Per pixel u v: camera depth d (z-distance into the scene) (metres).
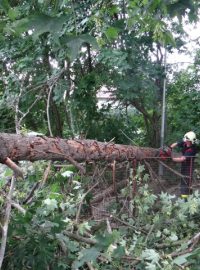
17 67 6.88
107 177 4.45
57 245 2.62
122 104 8.03
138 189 3.98
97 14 3.14
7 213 2.31
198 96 8.13
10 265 2.39
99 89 7.43
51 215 2.75
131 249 2.68
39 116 8.47
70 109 7.09
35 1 1.94
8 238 2.41
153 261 2.38
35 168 3.60
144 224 3.43
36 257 2.31
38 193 3.18
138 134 8.95
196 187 5.18
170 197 3.51
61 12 1.61
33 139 3.03
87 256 2.12
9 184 3.27
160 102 8.21
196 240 2.91
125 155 4.36
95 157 3.80
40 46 6.37
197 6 1.78
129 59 6.61
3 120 7.30
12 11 1.50
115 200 4.07
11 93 6.89
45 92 7.41
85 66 7.43
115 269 2.52
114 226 3.41
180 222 3.33
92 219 3.53
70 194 3.40
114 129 7.93
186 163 5.12
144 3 2.12
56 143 3.22
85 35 1.17
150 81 6.78
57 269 2.38
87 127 7.62
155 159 5.03
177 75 8.37
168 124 8.66
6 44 6.64
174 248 2.96
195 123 8.19
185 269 2.44
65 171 3.67
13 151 2.78
